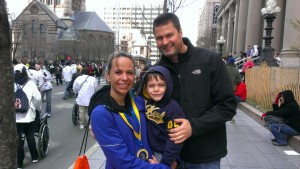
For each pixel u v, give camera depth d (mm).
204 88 2623
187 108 2615
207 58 2656
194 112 2607
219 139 2734
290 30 22109
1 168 2098
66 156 7051
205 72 2631
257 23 36875
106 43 82188
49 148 7688
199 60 2656
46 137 7090
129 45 83125
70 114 12562
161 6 21531
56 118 11648
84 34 87312
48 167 6332
